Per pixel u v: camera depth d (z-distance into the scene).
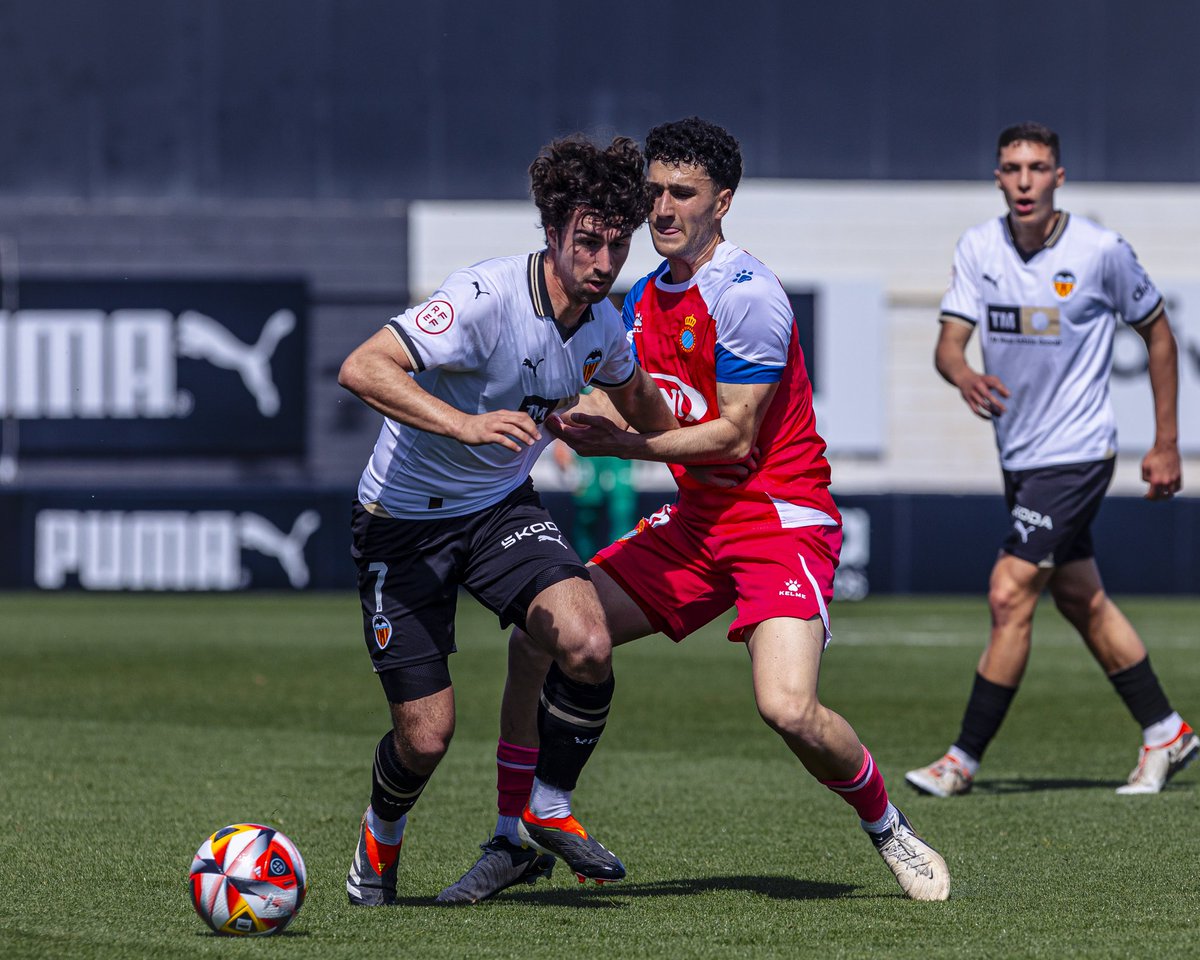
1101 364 20.75
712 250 14.50
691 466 14.26
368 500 13.56
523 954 11.62
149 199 70.19
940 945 11.93
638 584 14.90
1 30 69.81
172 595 62.22
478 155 70.56
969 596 63.25
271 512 63.41
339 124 70.31
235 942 12.01
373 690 31.91
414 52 70.50
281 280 67.44
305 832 17.19
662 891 14.29
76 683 32.97
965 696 31.25
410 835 17.20
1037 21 69.94
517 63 70.38
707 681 34.69
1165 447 21.23
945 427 68.12
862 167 70.19
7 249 68.12
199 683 33.03
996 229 20.95
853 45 70.06
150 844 16.33
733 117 70.12
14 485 65.12
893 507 63.22
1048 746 25.00
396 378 12.38
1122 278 20.48
